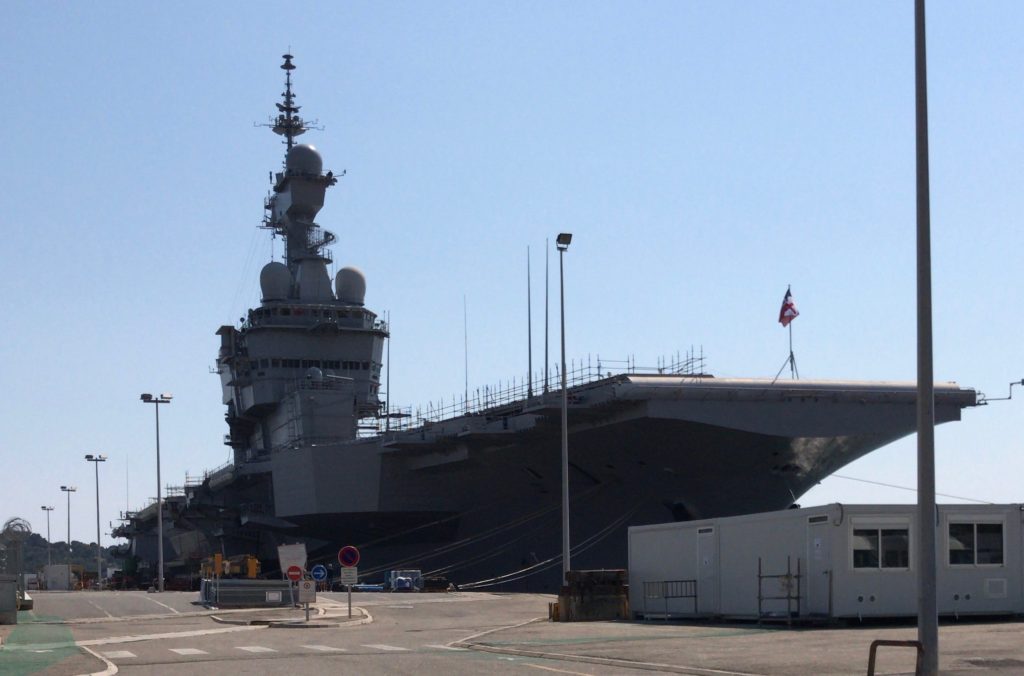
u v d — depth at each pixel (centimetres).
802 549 3089
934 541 1695
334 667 2084
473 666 2075
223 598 4578
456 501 7200
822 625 2977
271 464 7875
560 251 4675
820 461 5838
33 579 13700
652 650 2361
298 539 8481
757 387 5353
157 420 7875
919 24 1780
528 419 5878
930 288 1755
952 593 3055
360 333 9238
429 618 3938
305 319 9125
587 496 6494
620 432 5694
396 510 7212
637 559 3784
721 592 3397
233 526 9962
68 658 2303
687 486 6050
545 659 2252
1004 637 2491
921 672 1653
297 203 9531
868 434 5441
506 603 4809
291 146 9844
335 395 8375
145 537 14725
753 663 2045
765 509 6066
